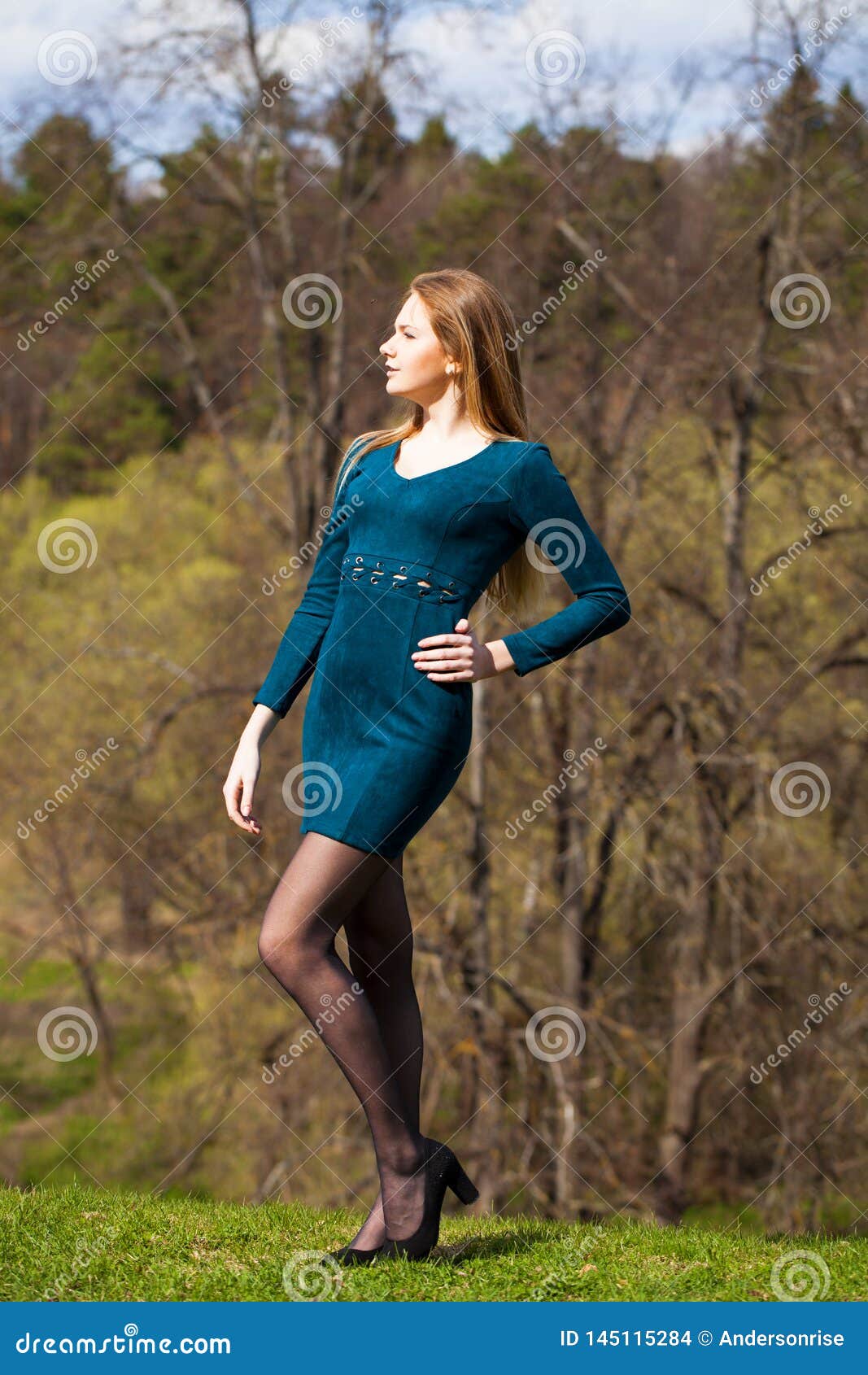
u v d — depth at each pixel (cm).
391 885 374
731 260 2041
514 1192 1911
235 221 2133
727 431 2050
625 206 1981
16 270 2080
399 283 1975
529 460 366
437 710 353
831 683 2123
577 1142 1950
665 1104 2289
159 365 2214
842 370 1959
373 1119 365
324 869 347
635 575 2019
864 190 1975
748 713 1952
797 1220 1855
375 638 357
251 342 2208
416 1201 374
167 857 1997
